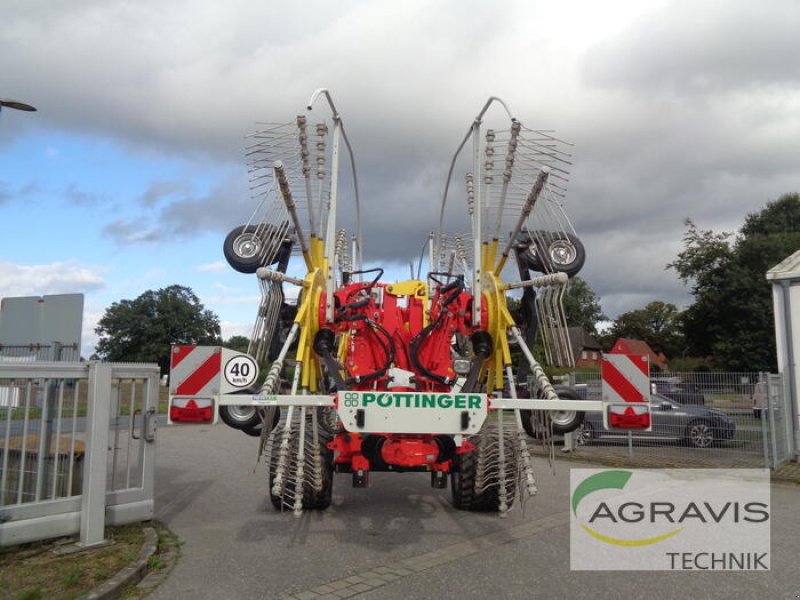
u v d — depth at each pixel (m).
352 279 8.40
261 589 4.70
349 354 6.71
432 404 4.92
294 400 4.95
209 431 17.17
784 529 6.79
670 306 79.06
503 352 5.90
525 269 6.40
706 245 43.06
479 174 5.93
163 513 7.15
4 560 5.09
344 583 4.84
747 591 4.83
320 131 5.90
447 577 4.99
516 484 6.25
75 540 5.58
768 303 40.41
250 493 8.38
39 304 9.12
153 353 69.31
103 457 5.60
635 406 4.98
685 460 11.94
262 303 6.00
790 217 56.22
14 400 5.50
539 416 6.35
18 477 5.58
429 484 8.94
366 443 5.65
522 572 5.14
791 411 11.99
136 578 4.88
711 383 12.01
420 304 7.15
